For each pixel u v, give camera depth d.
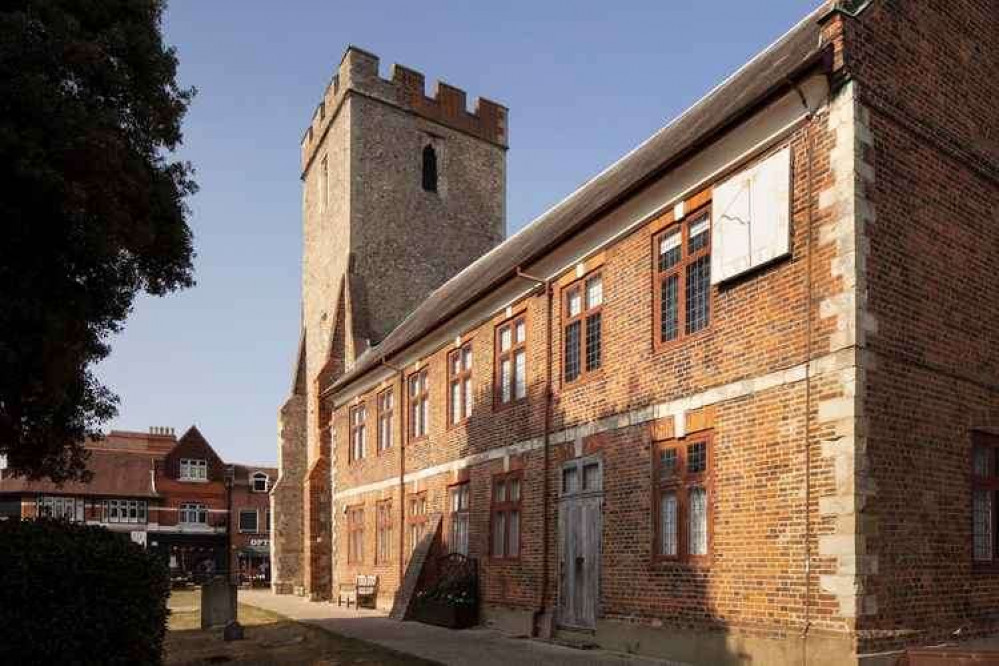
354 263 36.62
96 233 12.35
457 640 16.42
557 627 16.20
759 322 11.87
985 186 12.74
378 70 38.66
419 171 39.31
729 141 12.41
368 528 28.22
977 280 12.25
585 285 16.44
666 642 12.91
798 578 10.67
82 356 13.85
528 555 17.44
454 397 22.33
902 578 10.33
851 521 10.03
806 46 13.46
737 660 11.43
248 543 65.50
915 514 10.64
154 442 68.88
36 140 11.48
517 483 18.42
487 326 20.36
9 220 11.64
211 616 19.69
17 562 9.69
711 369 12.68
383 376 27.52
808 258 11.20
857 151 10.83
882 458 10.41
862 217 10.74
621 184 17.39
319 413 34.69
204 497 64.88
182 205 14.91
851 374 10.34
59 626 9.80
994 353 12.31
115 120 12.57
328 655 14.23
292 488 38.53
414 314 34.31
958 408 11.54
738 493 11.84
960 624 10.82
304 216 44.41
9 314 11.71
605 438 15.10
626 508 14.33
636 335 14.53
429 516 22.95
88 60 12.45
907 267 11.20
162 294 15.27
